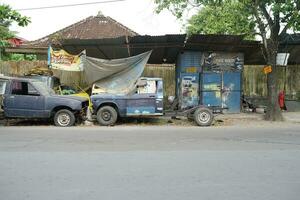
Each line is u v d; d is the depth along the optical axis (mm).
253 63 23797
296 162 8203
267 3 16234
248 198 5738
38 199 5672
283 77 24109
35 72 20172
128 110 16141
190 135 12570
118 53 20625
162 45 19203
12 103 15680
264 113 20188
